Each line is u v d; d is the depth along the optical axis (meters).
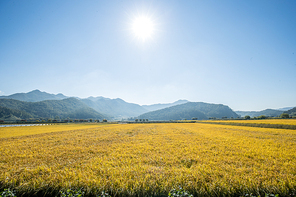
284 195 5.56
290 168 8.38
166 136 23.25
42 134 29.38
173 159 10.22
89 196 5.44
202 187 5.85
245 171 7.99
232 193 5.64
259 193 5.60
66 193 5.48
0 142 19.27
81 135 26.06
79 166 8.88
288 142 17.20
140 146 14.91
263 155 11.35
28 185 6.04
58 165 9.17
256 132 29.05
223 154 11.73
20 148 15.05
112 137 22.67
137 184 6.00
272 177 7.09
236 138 20.42
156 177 6.65
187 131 32.09
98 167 8.39
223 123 70.62
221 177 7.12
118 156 11.12
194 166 8.83
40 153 12.58
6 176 6.86
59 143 17.81
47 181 6.34
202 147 14.30
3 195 5.41
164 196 5.45
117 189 5.60
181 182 6.20
